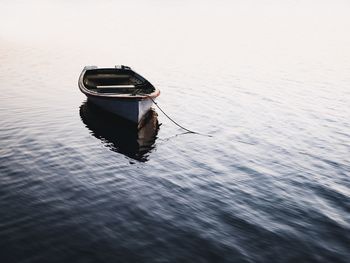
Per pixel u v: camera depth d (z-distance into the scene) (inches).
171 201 392.8
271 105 794.8
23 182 415.2
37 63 1154.7
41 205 370.6
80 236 324.5
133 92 668.7
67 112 682.2
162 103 784.9
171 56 1381.6
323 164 502.9
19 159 472.4
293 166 494.3
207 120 681.0
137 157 505.4
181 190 418.0
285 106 790.5
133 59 1296.8
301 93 908.6
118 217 357.4
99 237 324.5
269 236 336.5
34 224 337.7
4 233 321.7
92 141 552.1
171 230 339.9
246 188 428.5
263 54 1487.5
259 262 302.0
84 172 450.9
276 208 386.3
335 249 321.4
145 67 1171.9
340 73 1166.3
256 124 666.2
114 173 453.4
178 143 563.8
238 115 717.3
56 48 1446.9
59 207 369.4
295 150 550.9
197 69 1170.6
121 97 584.4
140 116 600.7
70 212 361.4
